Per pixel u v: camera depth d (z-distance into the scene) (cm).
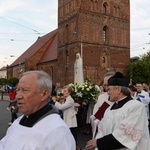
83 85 1162
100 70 4534
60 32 4866
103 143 350
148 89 1098
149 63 4944
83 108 1228
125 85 384
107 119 381
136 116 354
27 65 6022
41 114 245
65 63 4697
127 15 4881
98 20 4550
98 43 4538
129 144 343
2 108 2505
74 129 895
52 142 229
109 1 4691
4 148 241
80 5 4394
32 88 246
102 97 554
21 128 240
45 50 6175
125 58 4838
